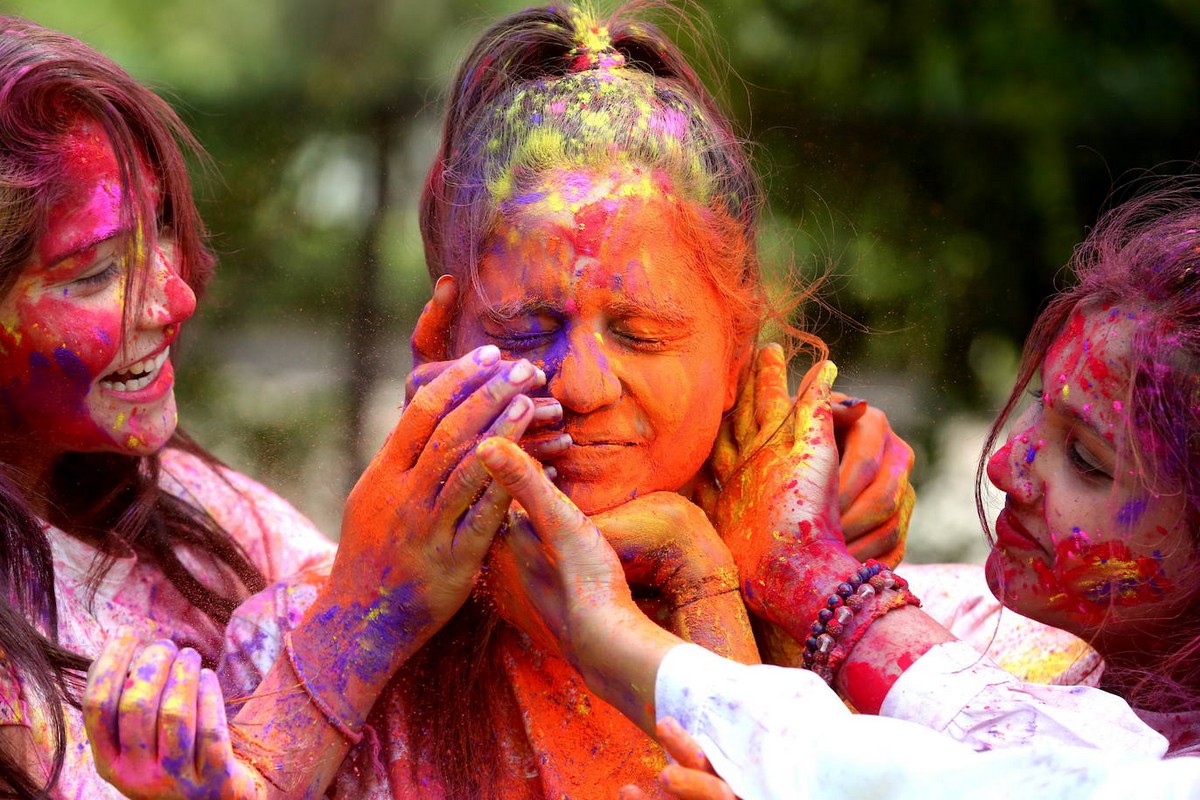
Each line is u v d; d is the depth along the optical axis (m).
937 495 12.55
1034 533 5.51
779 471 5.77
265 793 5.04
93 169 6.19
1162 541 5.16
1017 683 5.16
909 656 5.22
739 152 5.95
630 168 5.43
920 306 12.68
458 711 5.68
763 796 4.48
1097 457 5.26
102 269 6.23
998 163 12.94
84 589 6.61
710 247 5.55
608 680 4.90
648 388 5.39
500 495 5.05
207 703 4.63
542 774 5.48
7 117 6.00
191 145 7.19
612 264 5.29
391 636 5.27
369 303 14.10
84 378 6.27
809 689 4.67
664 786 4.54
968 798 4.34
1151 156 13.02
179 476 7.97
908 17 13.03
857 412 6.30
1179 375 5.00
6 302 6.11
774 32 13.09
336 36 15.08
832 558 5.54
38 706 5.78
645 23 6.28
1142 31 13.08
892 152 12.96
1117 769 4.28
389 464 5.23
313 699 5.20
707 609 5.44
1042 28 13.05
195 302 6.57
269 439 12.43
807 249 11.88
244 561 7.52
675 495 5.56
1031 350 5.77
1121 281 5.27
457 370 5.13
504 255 5.38
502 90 5.77
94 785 5.82
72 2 15.12
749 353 6.16
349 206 14.73
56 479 6.77
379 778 5.58
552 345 5.37
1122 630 5.48
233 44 15.21
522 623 5.40
